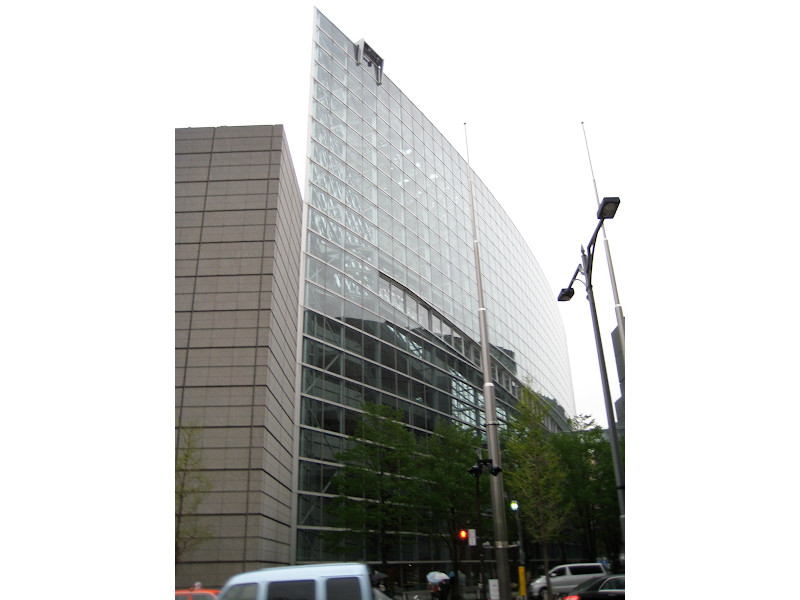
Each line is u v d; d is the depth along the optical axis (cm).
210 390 2692
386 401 4131
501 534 1462
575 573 2831
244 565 2425
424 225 5503
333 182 4334
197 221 3023
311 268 3812
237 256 2942
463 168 6894
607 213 1630
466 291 6056
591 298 1762
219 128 3228
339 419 3647
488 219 7312
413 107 6012
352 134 4781
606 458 3566
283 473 3022
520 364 7175
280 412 3002
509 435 3297
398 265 4838
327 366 3700
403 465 2973
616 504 3412
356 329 4050
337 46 4991
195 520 2431
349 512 2769
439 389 4897
